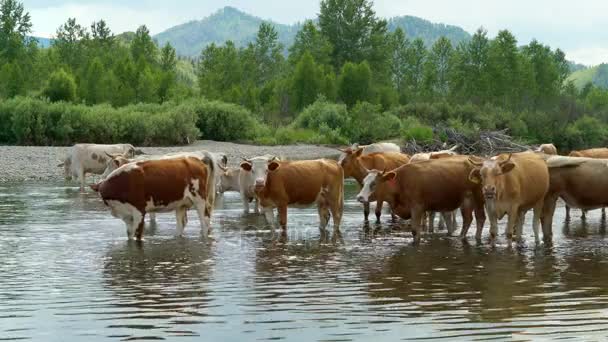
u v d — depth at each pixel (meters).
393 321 10.13
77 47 122.81
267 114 82.25
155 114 59.91
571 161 17.25
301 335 9.50
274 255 15.45
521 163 16.56
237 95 94.81
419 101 93.94
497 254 15.55
